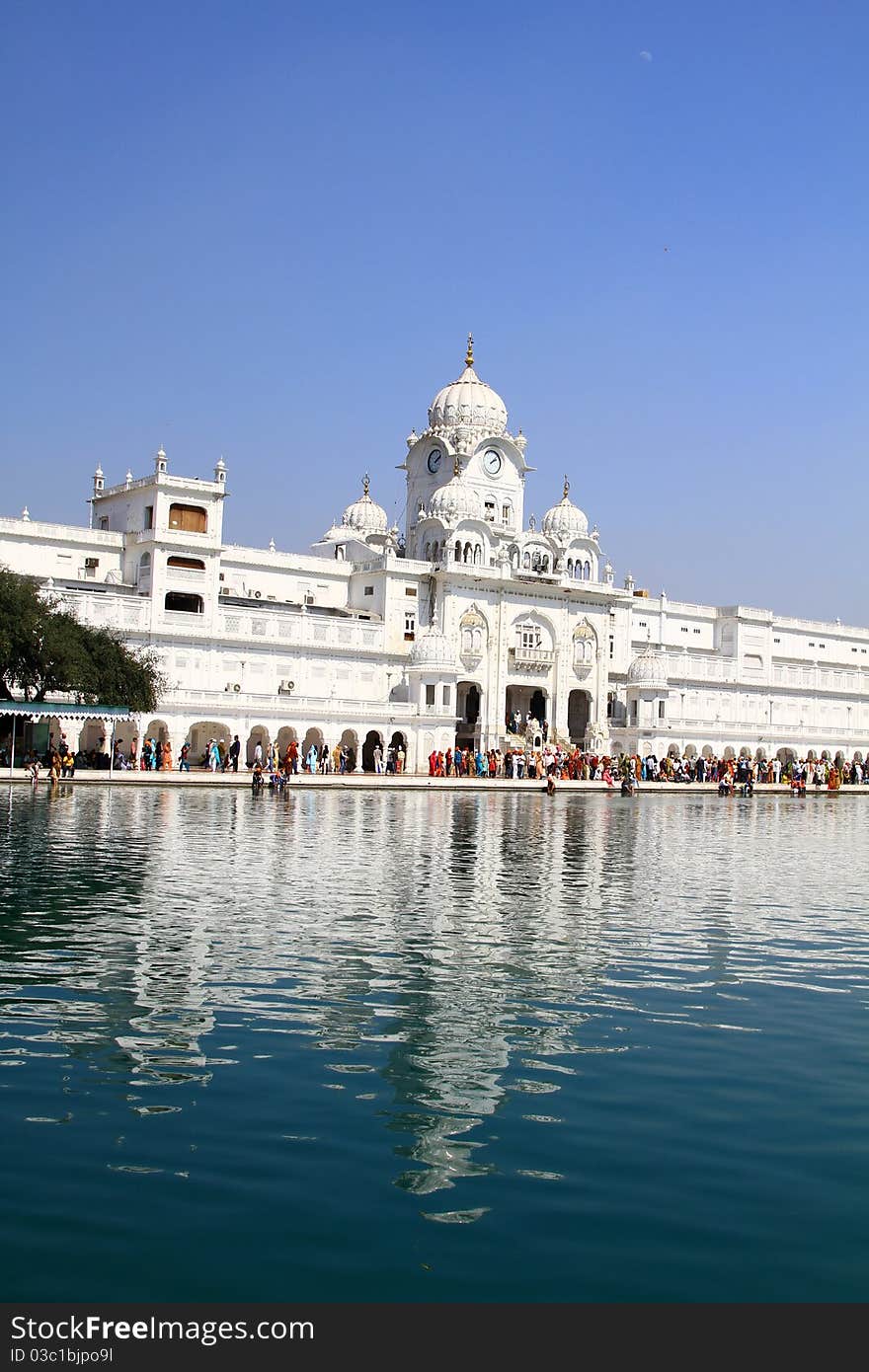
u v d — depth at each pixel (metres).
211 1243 10.57
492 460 125.62
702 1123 13.65
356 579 116.69
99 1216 11.03
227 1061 15.61
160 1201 11.36
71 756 73.88
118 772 75.69
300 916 25.95
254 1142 12.84
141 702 81.62
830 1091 14.85
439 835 46.84
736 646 142.75
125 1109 13.77
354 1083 14.85
